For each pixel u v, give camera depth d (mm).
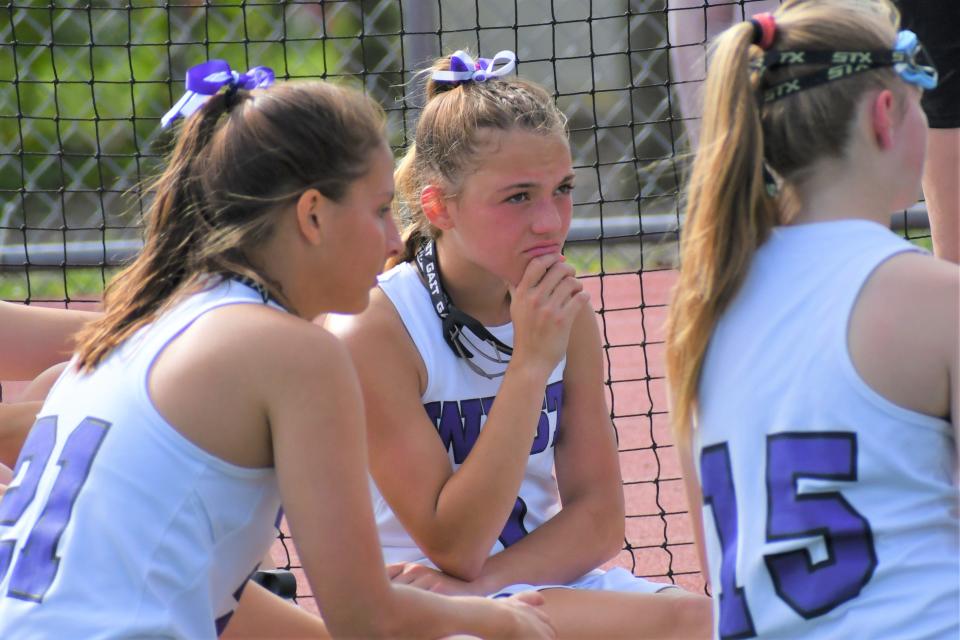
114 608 6824
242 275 7508
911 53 7242
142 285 7746
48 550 6980
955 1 13062
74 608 6816
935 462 6648
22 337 10891
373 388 9375
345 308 7863
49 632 6770
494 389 9750
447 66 9992
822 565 6520
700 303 7242
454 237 9570
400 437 9359
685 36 17453
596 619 8977
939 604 6363
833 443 6609
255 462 7199
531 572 9461
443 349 9602
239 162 7516
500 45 26703
